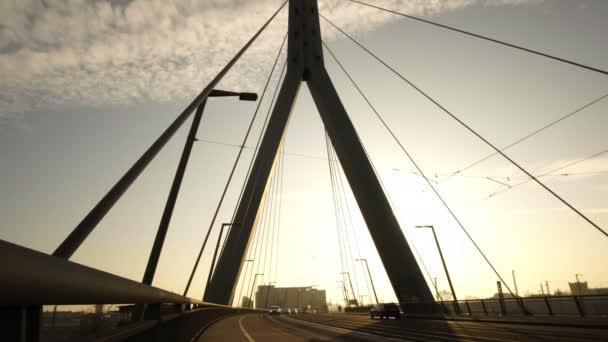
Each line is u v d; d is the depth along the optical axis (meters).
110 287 2.69
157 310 6.44
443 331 21.86
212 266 51.19
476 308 37.78
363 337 18.83
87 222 8.23
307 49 67.00
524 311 31.67
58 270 1.78
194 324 17.34
